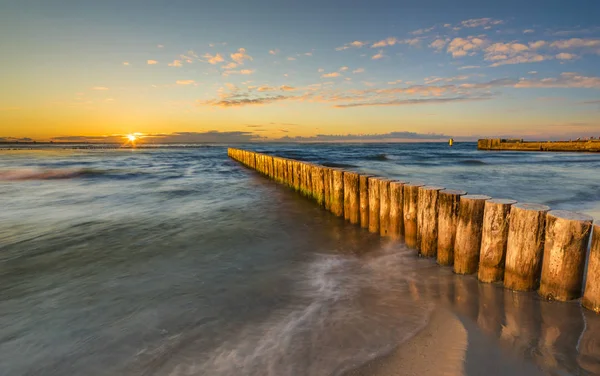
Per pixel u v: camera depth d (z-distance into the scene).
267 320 3.29
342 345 2.80
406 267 4.41
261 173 19.58
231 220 7.75
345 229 6.52
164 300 3.78
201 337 3.03
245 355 2.73
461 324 2.98
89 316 3.45
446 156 40.59
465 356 2.53
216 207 9.35
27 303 3.73
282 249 5.60
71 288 4.12
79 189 13.35
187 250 5.61
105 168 24.02
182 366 2.63
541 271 3.38
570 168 22.34
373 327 3.05
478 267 3.91
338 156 40.66
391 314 3.28
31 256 5.31
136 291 4.02
